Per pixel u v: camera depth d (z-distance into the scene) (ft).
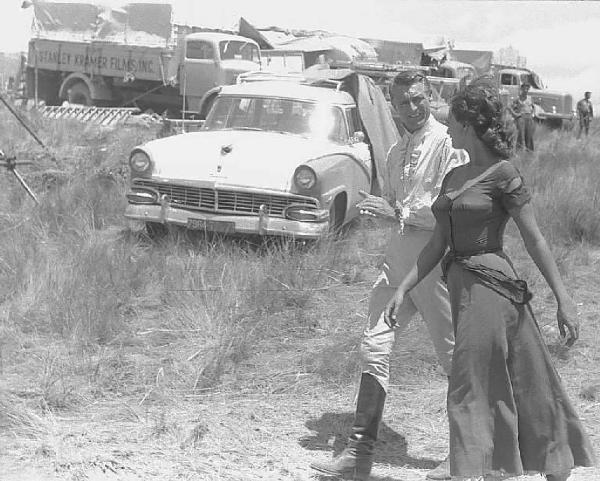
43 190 35.60
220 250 28.09
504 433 12.24
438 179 14.38
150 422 16.15
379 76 47.73
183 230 29.99
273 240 29.30
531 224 12.48
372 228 32.96
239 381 18.51
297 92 34.12
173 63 73.00
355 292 25.31
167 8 73.77
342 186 30.55
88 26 78.89
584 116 89.71
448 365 14.67
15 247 25.93
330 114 33.40
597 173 46.03
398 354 19.60
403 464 15.03
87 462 14.20
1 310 21.47
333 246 28.63
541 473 12.49
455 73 86.79
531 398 12.35
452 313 12.81
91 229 30.30
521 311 12.44
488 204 12.51
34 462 14.24
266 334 21.29
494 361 12.34
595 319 23.39
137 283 24.18
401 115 14.64
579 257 29.96
